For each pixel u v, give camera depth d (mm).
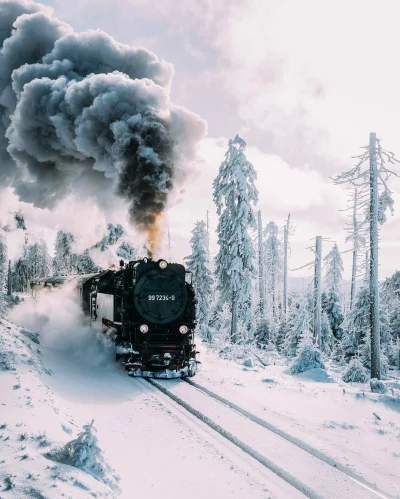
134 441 7430
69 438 6340
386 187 17406
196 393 10680
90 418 8445
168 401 10000
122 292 14180
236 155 25172
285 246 38906
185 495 5633
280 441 7492
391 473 6344
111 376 12609
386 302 27031
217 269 26094
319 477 6180
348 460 6723
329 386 12945
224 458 6801
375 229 17375
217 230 25953
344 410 9727
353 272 30984
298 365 16609
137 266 13820
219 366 15242
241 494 5699
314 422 8594
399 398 10781
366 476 6188
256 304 38500
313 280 27594
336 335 32000
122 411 9109
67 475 4891
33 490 4441
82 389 10805
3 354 10305
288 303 48469
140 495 5535
